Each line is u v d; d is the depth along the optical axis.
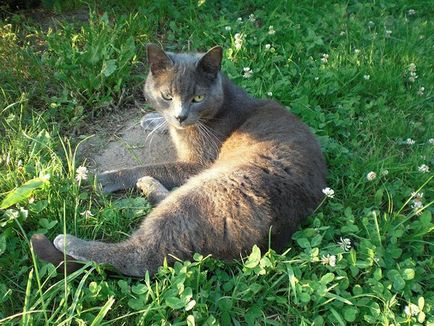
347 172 0.81
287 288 0.66
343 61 0.98
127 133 0.87
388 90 0.96
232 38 0.99
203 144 0.80
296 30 1.04
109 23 1.01
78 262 0.66
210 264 0.67
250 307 0.65
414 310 0.64
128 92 0.93
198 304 0.62
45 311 0.60
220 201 0.67
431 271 0.70
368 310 0.65
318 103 0.93
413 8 1.19
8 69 0.91
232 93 0.82
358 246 0.71
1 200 0.73
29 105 0.88
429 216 0.72
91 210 0.74
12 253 0.67
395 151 0.86
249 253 0.67
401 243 0.72
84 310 0.62
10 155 0.78
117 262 0.66
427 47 1.06
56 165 0.75
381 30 1.08
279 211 0.67
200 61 0.76
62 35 0.97
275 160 0.71
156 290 0.62
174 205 0.67
